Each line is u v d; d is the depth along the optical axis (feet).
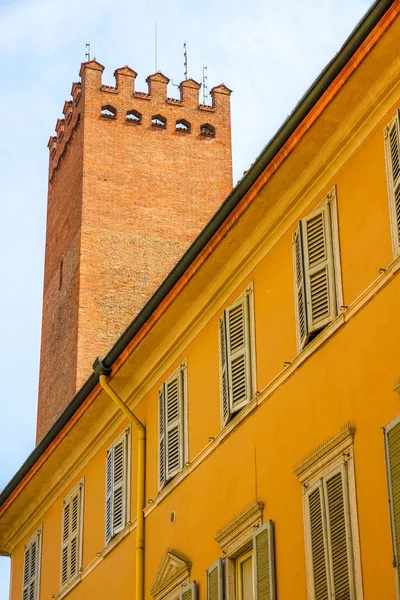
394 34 76.43
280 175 87.92
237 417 92.79
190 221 208.23
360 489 75.56
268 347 90.94
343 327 81.15
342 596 74.90
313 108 82.79
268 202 90.68
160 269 202.59
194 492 98.68
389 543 71.82
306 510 80.84
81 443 123.03
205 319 102.17
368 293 78.89
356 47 78.23
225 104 220.64
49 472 128.47
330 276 83.56
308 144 85.20
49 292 217.97
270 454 87.61
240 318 95.50
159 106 216.54
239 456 92.02
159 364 108.88
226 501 92.99
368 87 80.84
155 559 103.86
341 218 83.92
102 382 110.93
